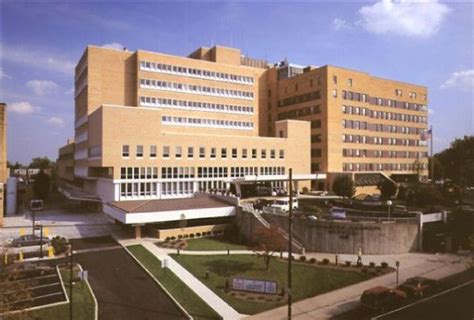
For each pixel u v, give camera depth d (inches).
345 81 3348.9
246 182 2591.0
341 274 1227.2
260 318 885.2
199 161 2377.0
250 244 1654.8
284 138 2815.0
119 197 2080.5
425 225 1614.2
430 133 2755.9
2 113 1974.7
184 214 1747.0
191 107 2984.7
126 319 863.7
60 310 885.8
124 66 2741.1
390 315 897.5
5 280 900.0
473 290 1066.1
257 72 3540.8
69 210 2440.9
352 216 1754.4
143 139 2164.1
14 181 2337.6
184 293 1026.7
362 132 3484.3
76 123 3171.8
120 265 1283.2
